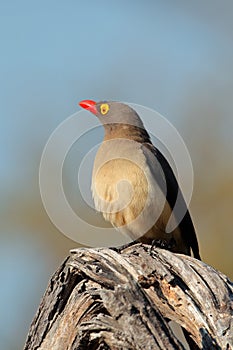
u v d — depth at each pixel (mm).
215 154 20734
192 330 7527
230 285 7746
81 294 7832
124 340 7016
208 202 19672
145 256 8227
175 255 8172
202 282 7770
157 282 8008
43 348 7926
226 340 7160
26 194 19531
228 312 7422
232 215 19359
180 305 7785
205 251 19109
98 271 7793
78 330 7430
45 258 19078
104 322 7141
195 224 19438
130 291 7141
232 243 19094
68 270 8070
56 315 8023
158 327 6977
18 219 19359
